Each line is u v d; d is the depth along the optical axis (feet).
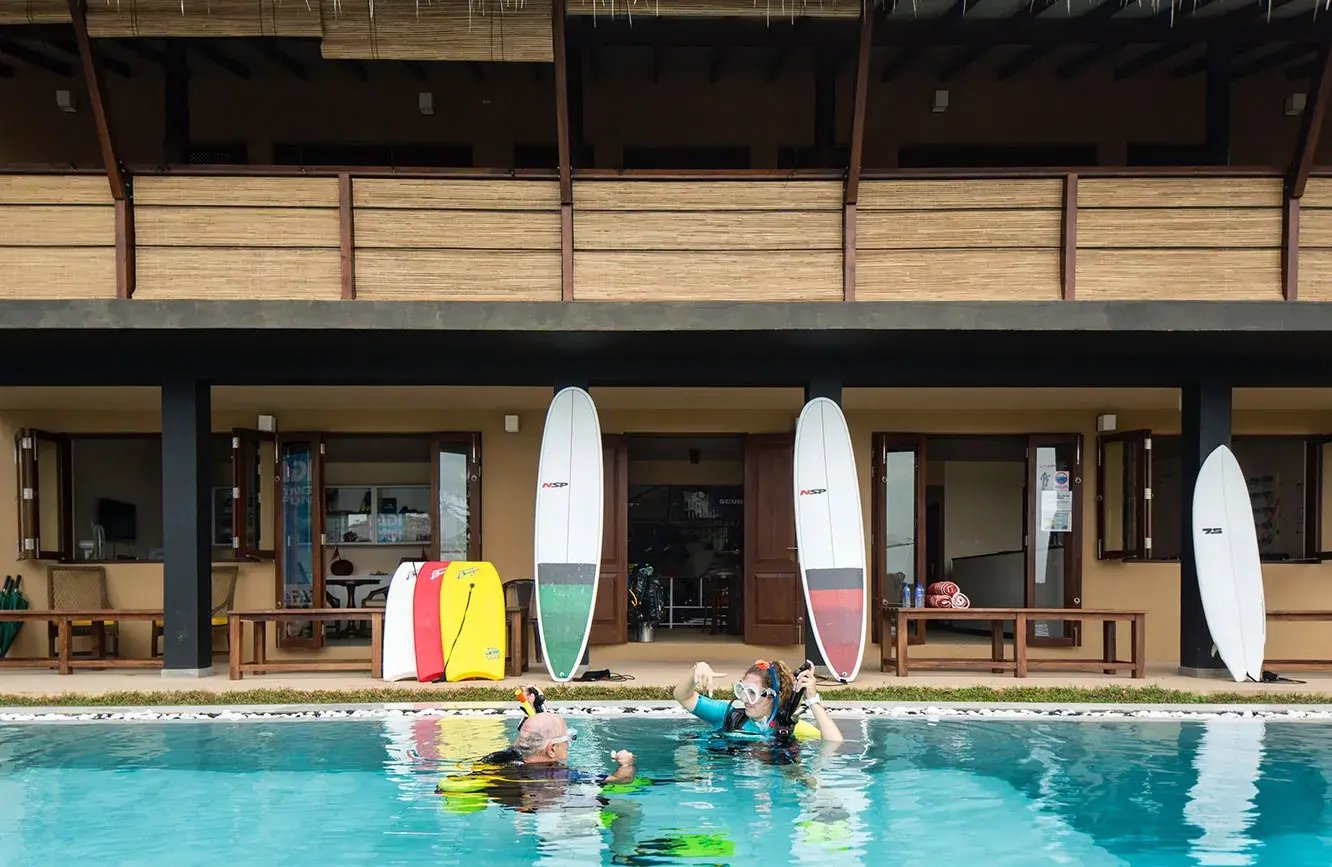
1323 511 37.29
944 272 27.48
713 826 16.28
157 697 25.49
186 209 27.40
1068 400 35.53
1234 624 28.76
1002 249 27.43
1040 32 28.14
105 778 19.01
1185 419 30.37
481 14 26.55
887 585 37.93
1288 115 35.35
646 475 44.96
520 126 35.47
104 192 27.37
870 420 37.06
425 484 38.09
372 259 27.45
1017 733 22.50
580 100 32.65
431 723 23.41
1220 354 29.43
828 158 31.45
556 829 16.15
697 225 27.53
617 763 19.71
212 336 27.32
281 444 36.65
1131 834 15.98
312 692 25.90
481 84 35.35
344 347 28.68
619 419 36.70
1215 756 20.59
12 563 36.42
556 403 29.48
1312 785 18.60
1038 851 15.26
